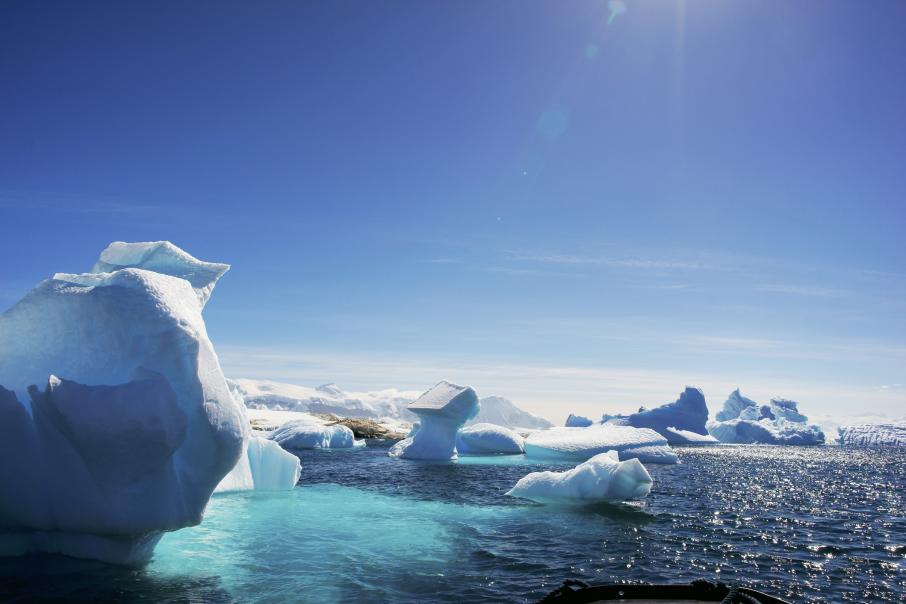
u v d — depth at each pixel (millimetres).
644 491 20984
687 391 96188
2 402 10703
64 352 11945
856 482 38969
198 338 11477
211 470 11469
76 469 10836
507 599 10789
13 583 10398
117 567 11578
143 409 10172
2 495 11047
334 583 11383
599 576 12602
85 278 13383
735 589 7422
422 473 33844
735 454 70312
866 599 11828
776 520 21125
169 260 15773
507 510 20750
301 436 59406
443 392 47656
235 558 12961
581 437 46781
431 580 11836
